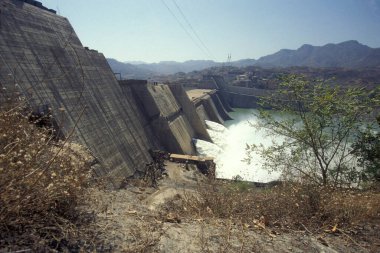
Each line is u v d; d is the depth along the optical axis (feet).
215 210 21.50
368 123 45.21
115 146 92.73
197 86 467.11
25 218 13.12
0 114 14.96
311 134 45.80
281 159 50.11
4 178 12.52
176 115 199.82
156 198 27.25
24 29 78.18
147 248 14.10
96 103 95.40
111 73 122.93
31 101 64.28
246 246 15.97
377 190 35.86
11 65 65.57
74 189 15.55
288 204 23.00
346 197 25.63
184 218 19.53
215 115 303.89
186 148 171.73
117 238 14.39
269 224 20.33
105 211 16.90
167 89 211.82
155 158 115.34
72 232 13.82
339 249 17.58
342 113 45.93
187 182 90.99
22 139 14.52
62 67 86.28
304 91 49.24
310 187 24.98
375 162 43.32
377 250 17.74
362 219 21.98
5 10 74.90
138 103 151.84
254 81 574.56
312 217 20.99
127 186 35.55
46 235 13.00
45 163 15.15
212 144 201.26
